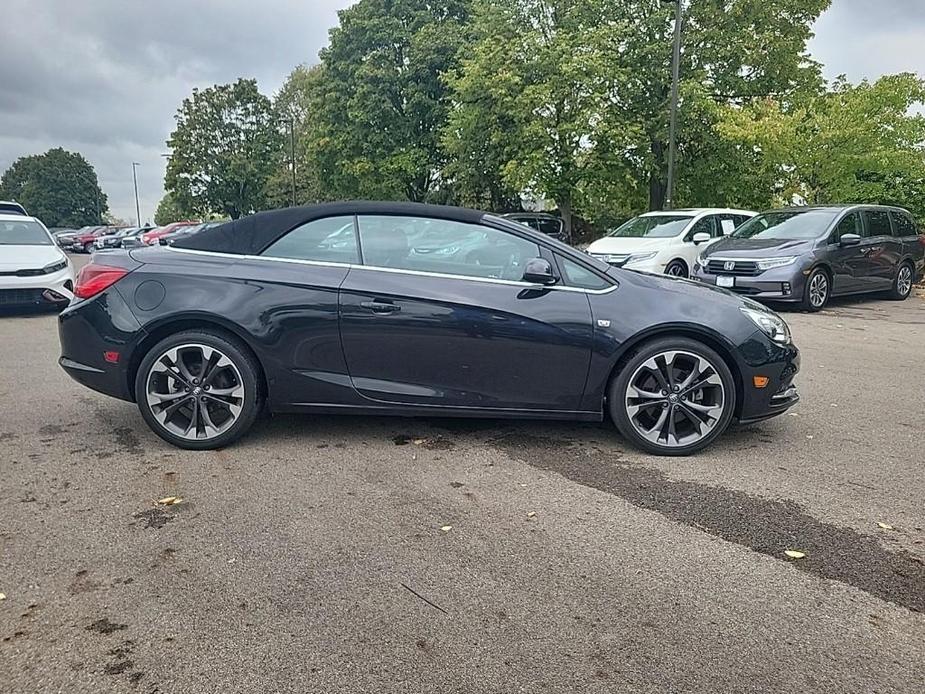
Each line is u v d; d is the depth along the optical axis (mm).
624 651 2338
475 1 26672
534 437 4480
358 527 3215
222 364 4148
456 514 3363
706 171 23375
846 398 5574
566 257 4242
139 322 4105
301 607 2572
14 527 3176
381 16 31156
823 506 3467
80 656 2277
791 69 23203
